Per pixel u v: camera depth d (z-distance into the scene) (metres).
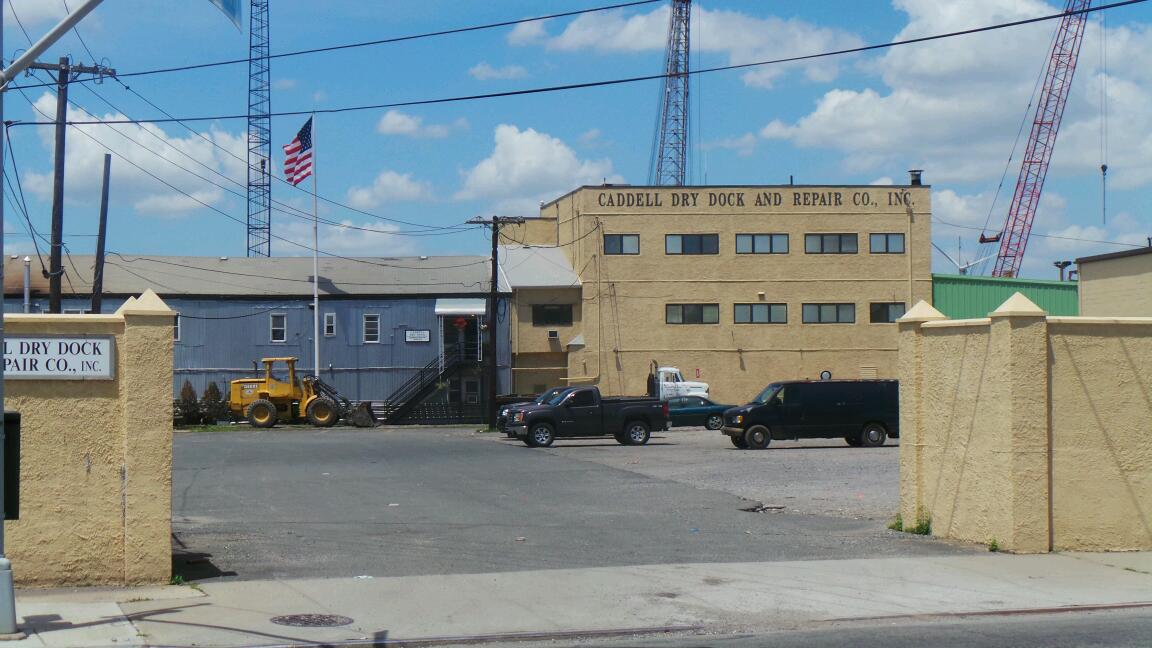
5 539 11.82
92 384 12.13
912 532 16.28
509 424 38.72
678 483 24.34
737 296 63.38
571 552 14.76
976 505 15.01
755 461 29.73
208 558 14.16
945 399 15.71
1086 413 14.55
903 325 16.55
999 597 11.80
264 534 16.47
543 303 63.81
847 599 11.71
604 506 20.25
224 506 20.36
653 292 63.03
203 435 47.53
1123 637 10.01
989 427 14.71
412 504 20.67
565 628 10.46
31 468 11.95
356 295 62.16
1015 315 14.27
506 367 62.69
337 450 36.81
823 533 16.47
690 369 62.91
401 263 66.88
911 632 10.30
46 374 11.97
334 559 14.14
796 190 63.84
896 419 35.12
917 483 16.33
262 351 61.69
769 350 63.41
